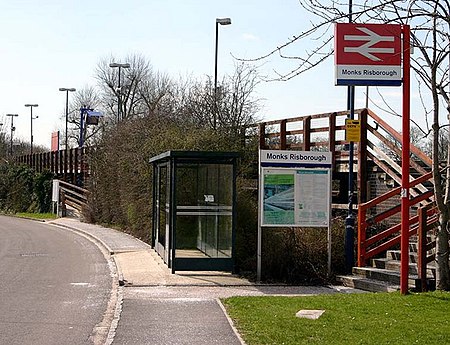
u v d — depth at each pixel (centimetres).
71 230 3334
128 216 2950
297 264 1495
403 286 1159
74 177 4772
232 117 2644
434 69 1052
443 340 814
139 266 1742
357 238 1526
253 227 1661
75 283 1513
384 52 1205
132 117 3428
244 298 1191
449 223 1189
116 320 1029
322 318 967
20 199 5256
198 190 1605
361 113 1731
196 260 1563
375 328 888
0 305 1218
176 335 920
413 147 1591
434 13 972
